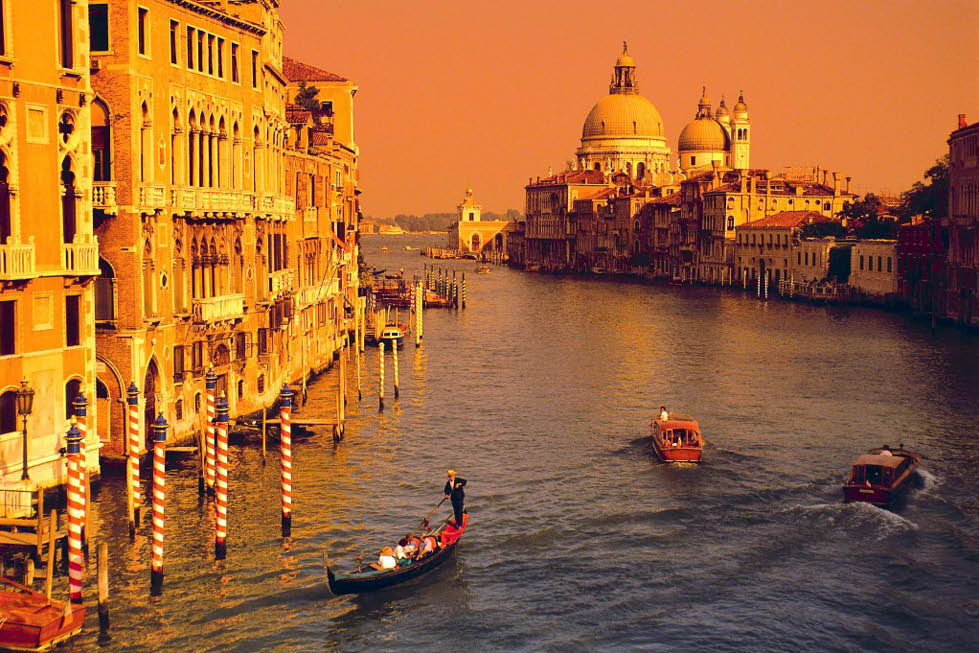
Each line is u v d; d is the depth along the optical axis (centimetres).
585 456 5250
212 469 4219
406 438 5588
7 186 3622
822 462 5138
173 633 3166
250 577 3572
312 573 3638
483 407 6519
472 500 4503
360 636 3228
